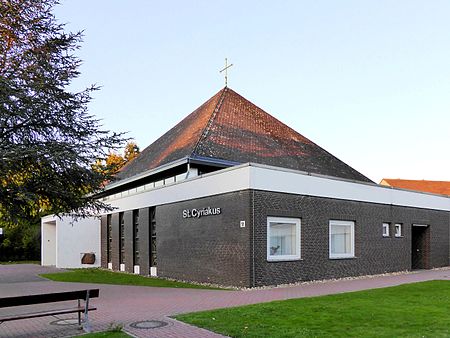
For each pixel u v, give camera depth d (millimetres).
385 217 22453
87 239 32719
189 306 11711
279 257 17094
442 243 26656
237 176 16875
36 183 15883
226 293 14555
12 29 16844
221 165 22031
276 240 17125
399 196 23516
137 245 25391
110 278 21969
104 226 30172
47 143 15711
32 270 29969
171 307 11602
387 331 8195
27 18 17250
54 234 38094
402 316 9703
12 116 15234
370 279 19219
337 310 10469
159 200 22312
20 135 16172
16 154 14039
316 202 18719
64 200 16953
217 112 27469
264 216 16594
